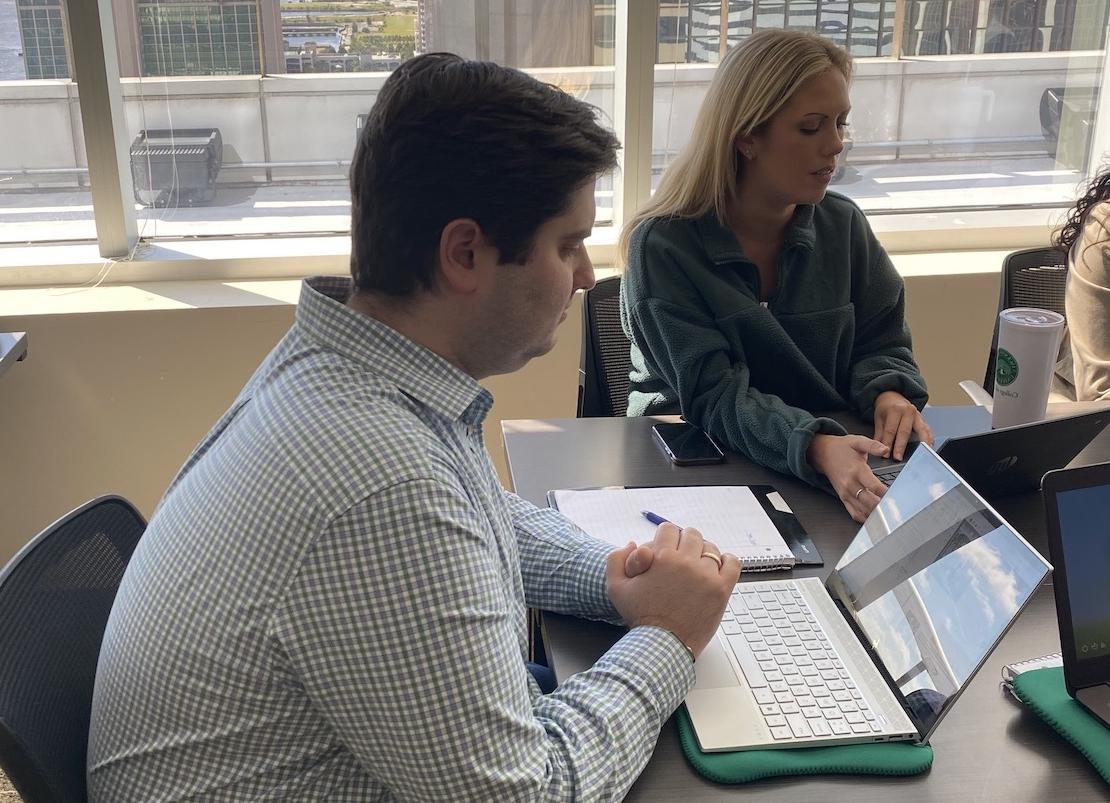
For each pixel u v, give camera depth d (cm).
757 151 189
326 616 83
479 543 89
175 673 88
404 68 94
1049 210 330
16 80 271
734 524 144
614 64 296
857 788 98
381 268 94
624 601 112
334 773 91
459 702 85
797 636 118
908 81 311
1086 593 107
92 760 96
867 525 129
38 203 285
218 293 278
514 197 90
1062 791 98
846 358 209
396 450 86
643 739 99
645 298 194
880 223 323
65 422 271
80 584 114
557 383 290
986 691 112
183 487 96
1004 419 170
